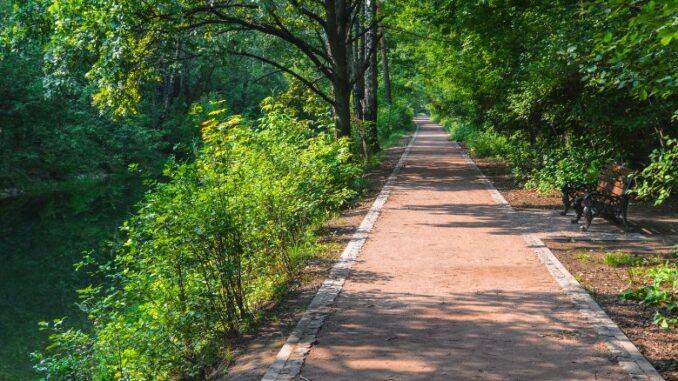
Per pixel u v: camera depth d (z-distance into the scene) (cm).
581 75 1303
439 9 1708
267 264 862
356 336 602
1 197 3117
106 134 4019
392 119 5191
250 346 609
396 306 698
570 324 621
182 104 4772
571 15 1127
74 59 1499
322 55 1872
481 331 607
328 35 1812
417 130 6431
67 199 3019
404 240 1080
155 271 682
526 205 1477
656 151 793
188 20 1677
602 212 1116
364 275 846
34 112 3534
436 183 1966
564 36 1145
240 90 5109
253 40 2097
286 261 888
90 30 1444
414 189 1823
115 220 2350
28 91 3450
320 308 698
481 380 490
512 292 745
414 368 518
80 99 3725
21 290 1338
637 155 1522
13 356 945
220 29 1881
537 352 548
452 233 1136
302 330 625
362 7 2591
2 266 1584
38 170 3597
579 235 1089
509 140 2511
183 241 660
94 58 1526
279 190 873
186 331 664
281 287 803
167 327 665
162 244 665
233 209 714
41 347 988
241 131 845
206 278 685
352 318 659
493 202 1534
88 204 2827
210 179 713
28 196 3147
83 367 736
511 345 566
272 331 645
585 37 992
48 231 2133
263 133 1049
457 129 4450
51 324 1102
